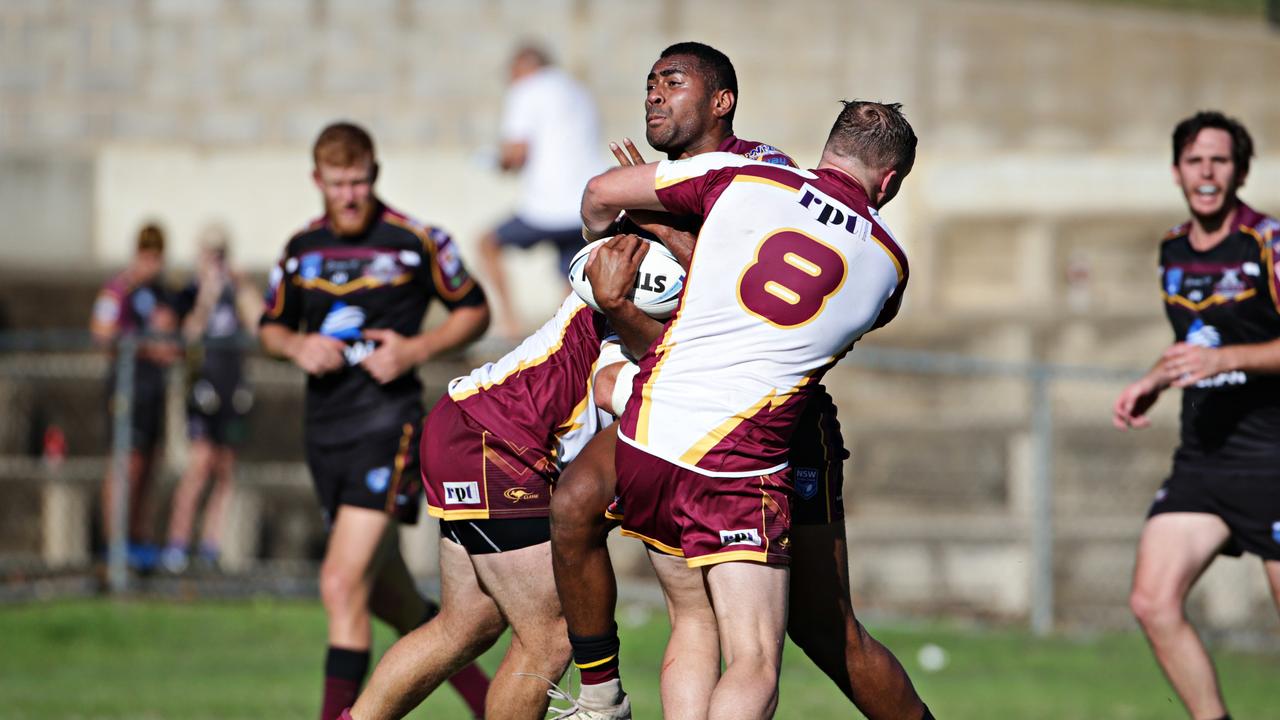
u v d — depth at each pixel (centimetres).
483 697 2422
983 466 5469
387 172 6688
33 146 6994
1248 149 2320
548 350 1941
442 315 5553
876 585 5156
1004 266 6525
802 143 7069
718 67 1853
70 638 3822
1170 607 2312
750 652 1680
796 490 1841
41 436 5525
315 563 5159
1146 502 5325
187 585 4347
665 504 1719
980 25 7131
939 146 7088
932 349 6050
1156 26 7188
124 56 7112
